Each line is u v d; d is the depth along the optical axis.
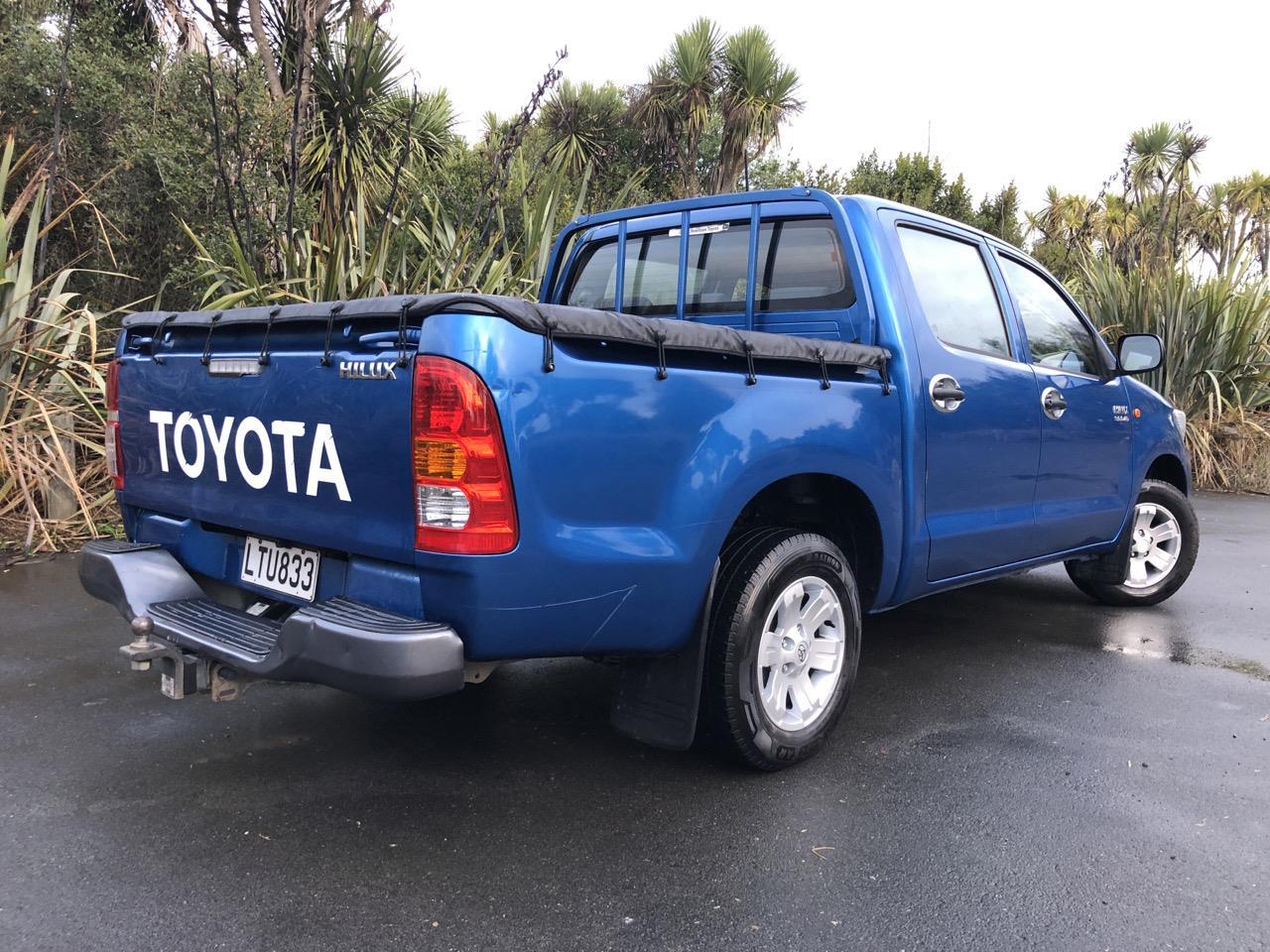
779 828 2.69
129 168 7.54
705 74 17.02
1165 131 20.72
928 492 3.54
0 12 7.93
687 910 2.28
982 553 3.90
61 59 7.49
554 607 2.42
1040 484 4.20
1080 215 22.28
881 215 3.60
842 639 3.19
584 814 2.76
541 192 7.87
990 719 3.57
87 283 7.69
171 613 2.84
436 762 3.10
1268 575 6.22
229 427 2.84
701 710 2.93
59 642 4.18
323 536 2.56
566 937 2.17
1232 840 2.66
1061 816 2.79
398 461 2.34
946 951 2.15
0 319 6.03
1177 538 5.27
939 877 2.45
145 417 3.23
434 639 2.26
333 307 2.51
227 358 2.83
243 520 2.83
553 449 2.36
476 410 2.24
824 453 3.04
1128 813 2.81
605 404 2.46
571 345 2.43
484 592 2.29
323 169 8.37
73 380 6.18
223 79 7.65
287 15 8.98
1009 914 2.29
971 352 3.83
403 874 2.42
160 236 7.80
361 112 8.67
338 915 2.24
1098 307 11.38
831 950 2.14
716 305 3.98
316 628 2.32
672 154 17.69
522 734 3.35
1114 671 4.16
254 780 2.93
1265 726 3.52
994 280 4.11
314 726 3.38
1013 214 20.00
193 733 3.29
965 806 2.84
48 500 5.89
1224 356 10.87
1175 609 5.30
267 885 2.36
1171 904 2.34
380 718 3.46
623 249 4.39
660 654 2.73
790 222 3.74
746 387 2.84
